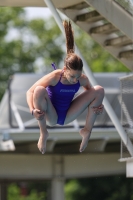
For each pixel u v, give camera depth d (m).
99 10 35.31
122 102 34.66
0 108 48.19
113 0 35.47
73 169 47.09
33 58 98.06
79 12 39.41
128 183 70.38
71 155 47.03
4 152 46.50
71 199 73.38
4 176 46.53
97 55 96.50
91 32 39.50
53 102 23.69
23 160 46.59
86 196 72.69
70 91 23.52
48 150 45.41
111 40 39.03
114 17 35.44
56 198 46.78
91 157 47.16
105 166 47.44
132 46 40.12
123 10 35.56
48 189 61.28
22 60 97.38
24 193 91.50
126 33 35.50
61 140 44.81
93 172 47.28
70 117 24.14
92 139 45.56
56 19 34.19
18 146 46.69
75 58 22.67
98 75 50.25
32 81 49.69
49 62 97.88
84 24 39.38
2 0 39.59
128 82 34.06
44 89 23.16
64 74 23.25
